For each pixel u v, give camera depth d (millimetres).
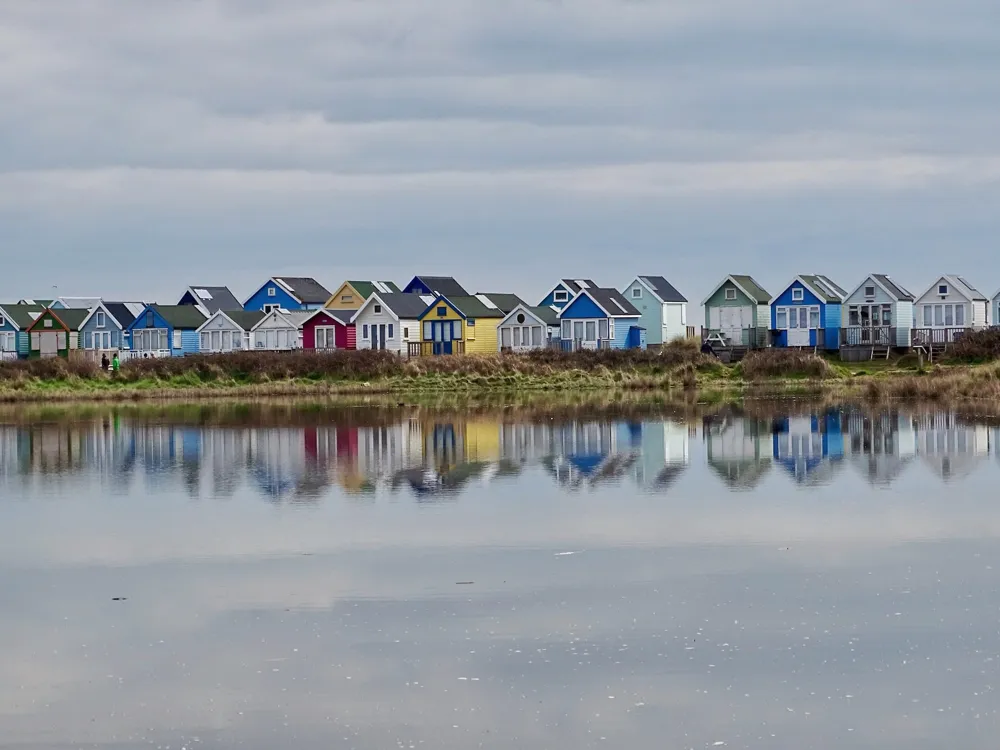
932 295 108312
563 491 39125
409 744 19422
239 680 22062
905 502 36000
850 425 55938
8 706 21031
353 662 22844
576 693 21219
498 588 27328
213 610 26156
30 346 131125
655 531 32719
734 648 23156
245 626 25031
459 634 24250
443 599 26578
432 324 114812
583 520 34344
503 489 39750
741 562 29172
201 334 122812
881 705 20469
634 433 54531
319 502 38062
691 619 24859
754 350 105125
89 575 29219
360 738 19656
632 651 23125
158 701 21188
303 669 22547
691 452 47531
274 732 19922
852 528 32531
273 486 41125
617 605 25891
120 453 50156
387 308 114938
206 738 19750
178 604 26656
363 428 58812
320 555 30750
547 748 19203
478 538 32312
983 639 23281
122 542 32656
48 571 29641
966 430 52781
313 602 26578
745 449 48031
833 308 109375
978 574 27594
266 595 27188
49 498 39594
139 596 27328
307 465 45781
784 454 46344
